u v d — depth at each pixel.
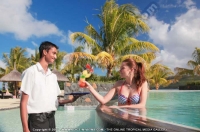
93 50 16.62
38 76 2.22
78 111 7.58
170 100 7.74
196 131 1.46
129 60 3.37
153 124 1.66
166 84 30.50
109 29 15.98
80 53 12.94
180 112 3.77
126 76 3.33
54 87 2.38
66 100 2.76
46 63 2.35
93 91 3.19
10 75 18.80
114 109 2.73
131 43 15.80
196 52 27.59
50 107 2.27
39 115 2.18
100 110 2.61
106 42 16.34
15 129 4.52
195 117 3.10
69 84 9.29
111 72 14.76
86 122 5.05
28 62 31.17
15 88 23.91
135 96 3.28
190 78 35.03
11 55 29.84
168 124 1.68
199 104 5.98
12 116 6.51
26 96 2.15
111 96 3.36
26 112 2.13
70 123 4.98
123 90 3.37
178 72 29.12
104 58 13.21
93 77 11.55
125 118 1.93
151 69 19.44
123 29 16.05
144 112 2.63
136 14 16.00
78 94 2.75
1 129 4.51
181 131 1.46
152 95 11.45
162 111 3.54
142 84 3.33
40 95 2.20
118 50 15.82
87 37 15.23
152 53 14.46
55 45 2.38
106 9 16.25
